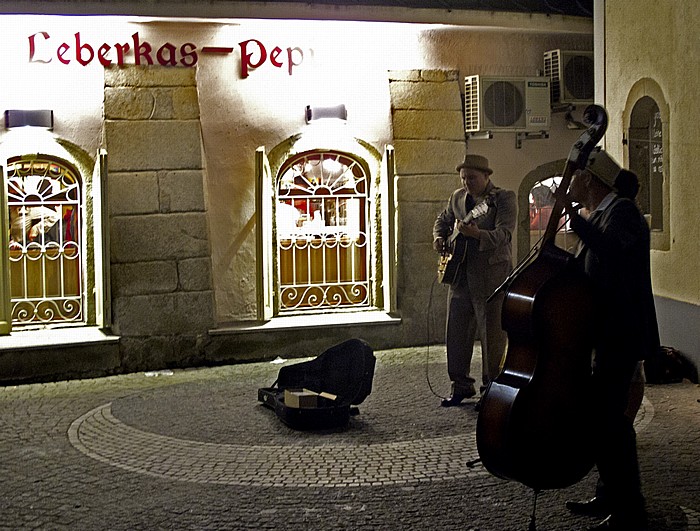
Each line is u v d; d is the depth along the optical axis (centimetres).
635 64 1017
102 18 1061
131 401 905
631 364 538
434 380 970
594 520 564
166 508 599
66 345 1018
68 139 1071
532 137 1240
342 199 1178
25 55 1054
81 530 564
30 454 730
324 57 1153
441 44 1202
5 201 1048
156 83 1087
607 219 541
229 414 846
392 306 1160
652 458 679
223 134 1124
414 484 639
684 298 937
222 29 1117
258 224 1123
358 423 803
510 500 603
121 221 1057
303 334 1119
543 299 524
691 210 921
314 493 624
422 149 1173
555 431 526
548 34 1254
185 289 1073
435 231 884
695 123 909
